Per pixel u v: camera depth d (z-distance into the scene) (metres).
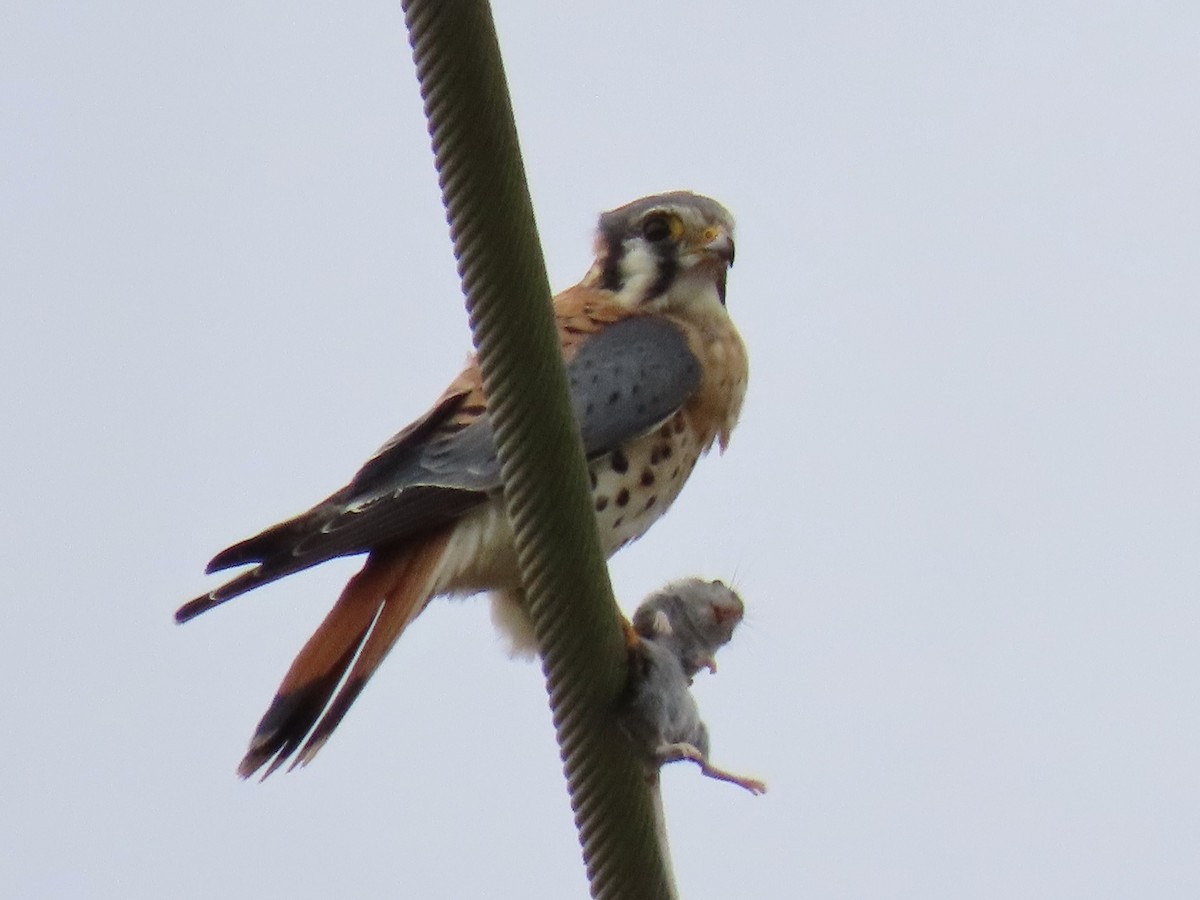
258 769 9.63
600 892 7.78
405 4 6.88
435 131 7.03
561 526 7.38
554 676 7.60
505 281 7.12
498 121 7.00
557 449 7.30
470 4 6.85
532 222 7.18
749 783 7.90
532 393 7.24
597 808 7.69
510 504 7.41
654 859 7.77
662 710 7.69
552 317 7.27
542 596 7.48
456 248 7.17
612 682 7.63
